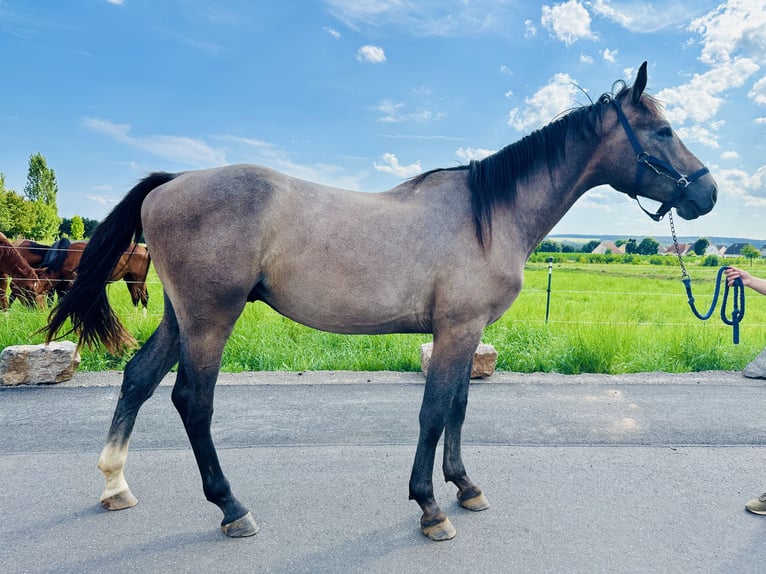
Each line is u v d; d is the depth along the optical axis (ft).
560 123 9.01
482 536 8.17
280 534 8.16
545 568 7.32
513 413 14.14
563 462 10.97
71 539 7.91
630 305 38.52
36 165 204.64
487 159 8.78
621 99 9.09
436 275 8.02
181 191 7.97
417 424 13.15
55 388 15.64
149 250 8.37
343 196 8.27
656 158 8.89
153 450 11.28
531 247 8.98
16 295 27.07
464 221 8.20
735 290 9.61
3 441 11.59
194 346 7.89
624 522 8.62
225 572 7.16
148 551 7.64
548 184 8.83
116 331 9.34
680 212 9.21
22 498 9.13
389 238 7.93
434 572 7.20
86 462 10.60
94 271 8.80
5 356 15.74
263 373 18.12
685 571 7.30
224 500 8.14
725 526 8.54
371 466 10.68
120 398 8.90
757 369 18.42
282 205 7.89
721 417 14.01
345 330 8.45
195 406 7.94
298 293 7.99
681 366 19.94
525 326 23.38
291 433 12.42
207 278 7.67
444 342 8.13
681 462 11.03
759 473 10.55
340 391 15.99
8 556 7.44
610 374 18.97
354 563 7.41
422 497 8.13
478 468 10.64
